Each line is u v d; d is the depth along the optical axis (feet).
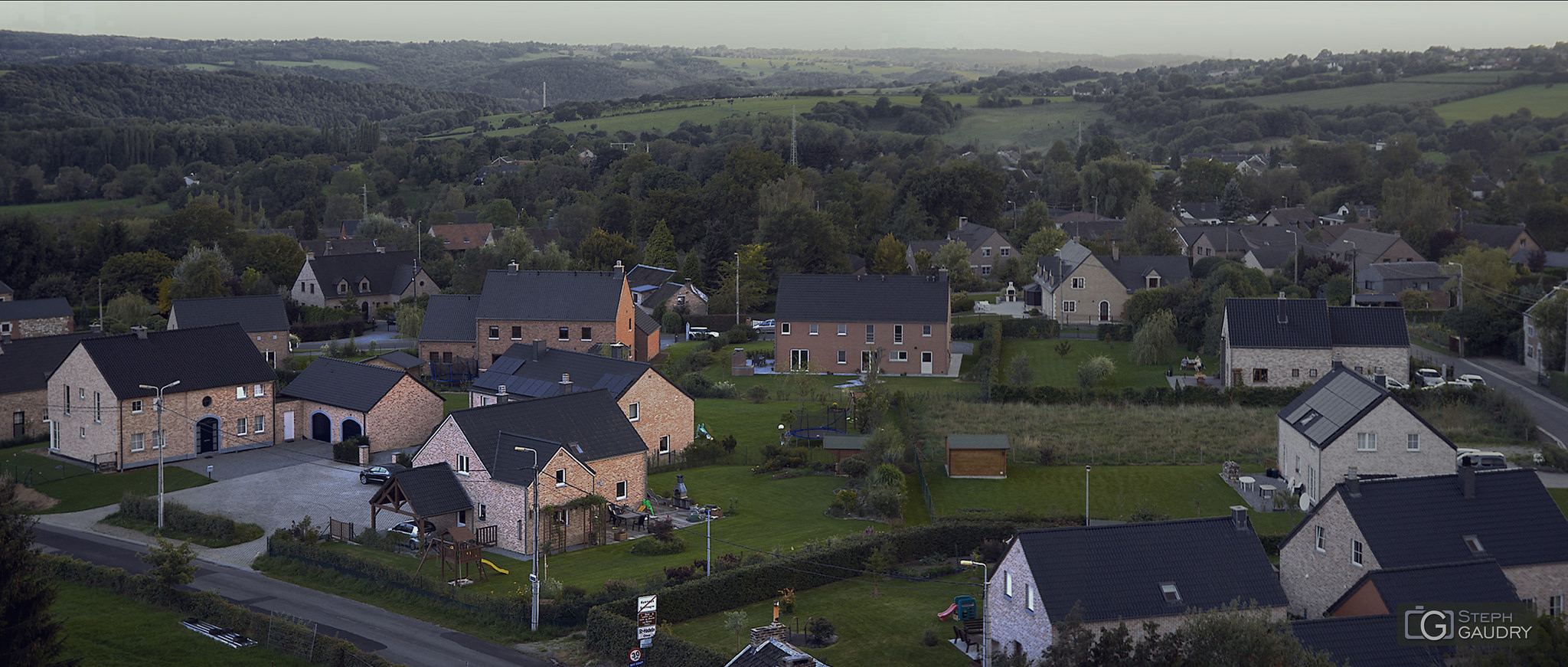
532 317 359.25
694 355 369.09
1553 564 160.15
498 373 284.82
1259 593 149.89
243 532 216.13
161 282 470.80
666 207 572.10
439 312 371.76
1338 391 235.81
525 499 200.75
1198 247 560.61
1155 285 426.92
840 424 283.38
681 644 154.30
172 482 251.60
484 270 488.44
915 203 604.49
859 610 175.73
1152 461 254.47
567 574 189.16
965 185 616.39
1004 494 232.53
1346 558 166.40
